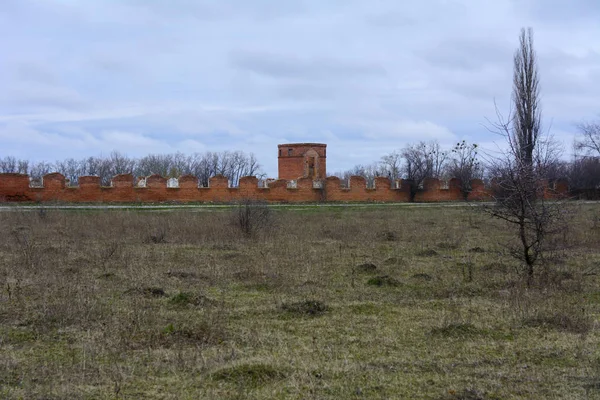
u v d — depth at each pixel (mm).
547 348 8141
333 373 7082
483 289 12359
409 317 9938
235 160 86188
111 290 11852
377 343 8414
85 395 6387
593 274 13656
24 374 7062
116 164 81250
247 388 6594
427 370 7262
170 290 12008
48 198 39094
